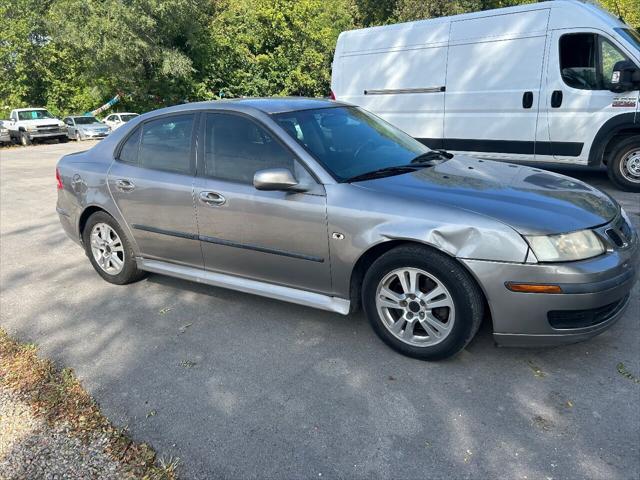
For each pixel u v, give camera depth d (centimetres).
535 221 283
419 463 236
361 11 3403
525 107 766
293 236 343
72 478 238
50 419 282
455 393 286
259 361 331
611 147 737
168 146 412
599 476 223
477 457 238
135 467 243
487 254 282
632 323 350
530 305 280
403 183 330
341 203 322
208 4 2770
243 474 236
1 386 316
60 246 620
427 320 310
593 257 283
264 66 2811
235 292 442
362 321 377
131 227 437
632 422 255
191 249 403
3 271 535
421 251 301
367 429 261
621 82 679
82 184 462
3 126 2655
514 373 301
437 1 2895
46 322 405
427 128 875
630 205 655
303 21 2747
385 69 906
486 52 791
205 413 281
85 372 329
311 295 355
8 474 243
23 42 3098
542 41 738
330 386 299
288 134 354
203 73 2788
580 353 318
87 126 2788
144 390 305
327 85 2855
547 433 251
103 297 448
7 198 966
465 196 309
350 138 380
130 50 2561
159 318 401
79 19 2573
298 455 246
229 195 366
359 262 331
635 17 2231
